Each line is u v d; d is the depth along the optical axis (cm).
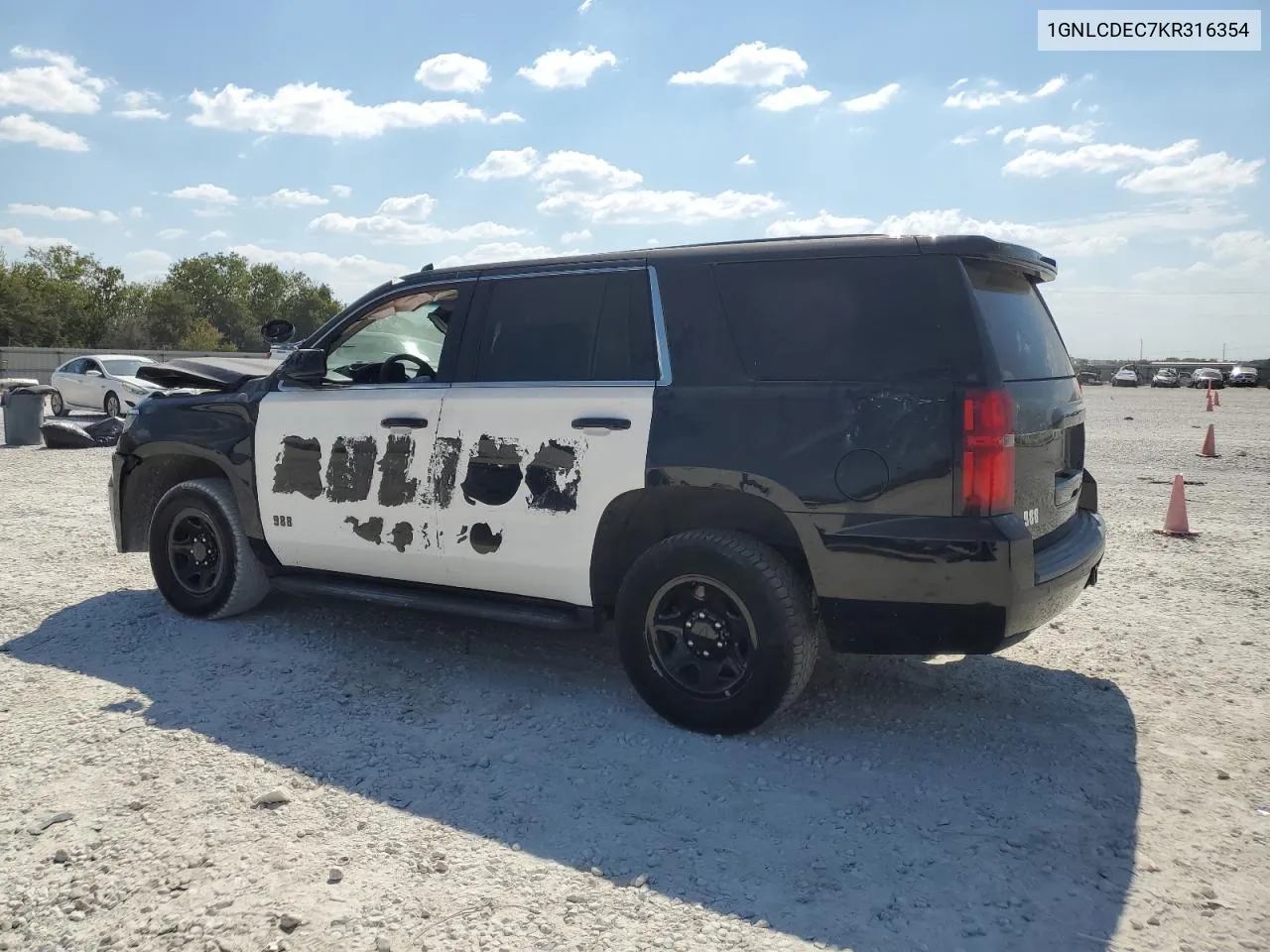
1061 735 399
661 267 410
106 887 282
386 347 499
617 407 402
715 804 337
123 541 591
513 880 288
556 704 429
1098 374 8894
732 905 276
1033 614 355
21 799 335
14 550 750
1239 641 528
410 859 299
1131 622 565
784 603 369
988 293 371
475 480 436
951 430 342
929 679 463
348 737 391
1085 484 470
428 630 534
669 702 398
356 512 474
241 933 261
